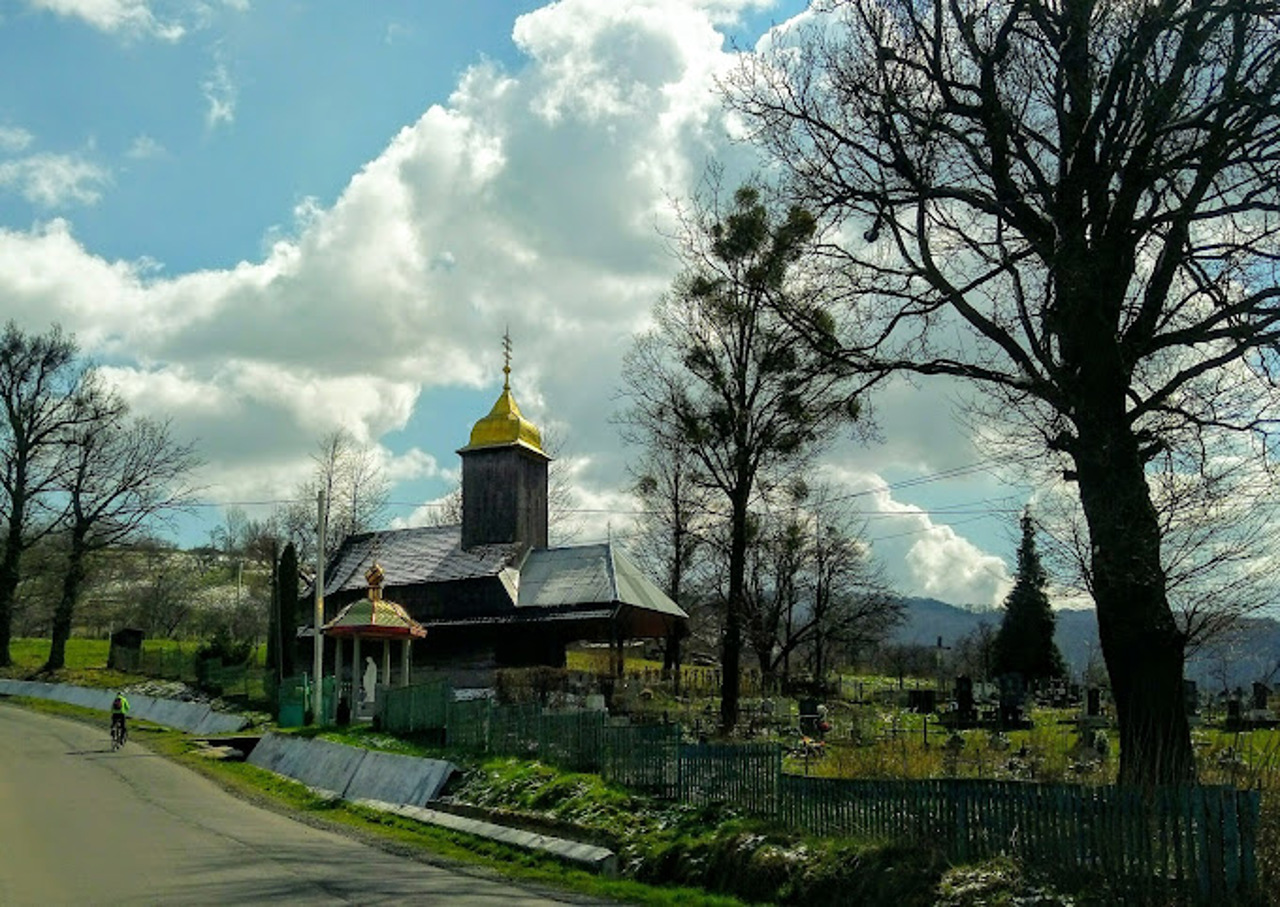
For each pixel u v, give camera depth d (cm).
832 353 1833
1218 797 1151
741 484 3422
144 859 1811
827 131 1822
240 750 4003
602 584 4831
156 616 10719
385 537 5775
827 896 1475
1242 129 1505
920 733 3306
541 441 5547
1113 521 1533
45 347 6619
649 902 1559
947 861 1390
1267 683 1592
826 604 6400
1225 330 1523
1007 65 1733
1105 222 1612
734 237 3222
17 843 1964
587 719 2419
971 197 1711
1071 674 6356
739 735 3142
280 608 5081
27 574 6844
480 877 1733
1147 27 1507
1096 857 1246
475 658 4944
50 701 5828
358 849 2020
